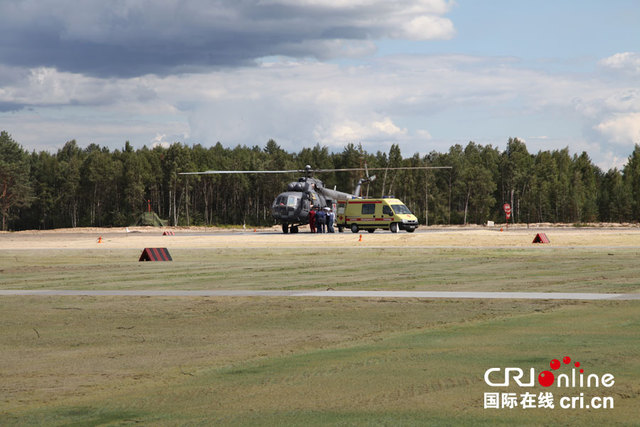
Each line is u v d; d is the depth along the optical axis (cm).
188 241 6203
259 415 812
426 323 1524
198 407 857
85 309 1847
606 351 1166
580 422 766
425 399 873
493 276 2616
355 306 1827
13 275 2984
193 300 2011
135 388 969
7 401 905
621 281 2356
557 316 1591
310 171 8094
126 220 19688
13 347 1308
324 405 853
